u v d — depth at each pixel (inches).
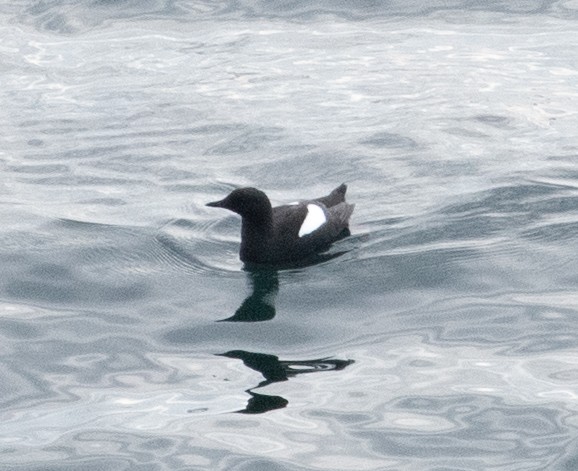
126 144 1756.9
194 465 969.5
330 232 1416.1
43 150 1745.8
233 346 1176.8
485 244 1384.1
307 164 1658.5
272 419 1036.5
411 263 1346.0
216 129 1793.8
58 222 1486.2
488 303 1245.7
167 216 1502.2
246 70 2004.2
